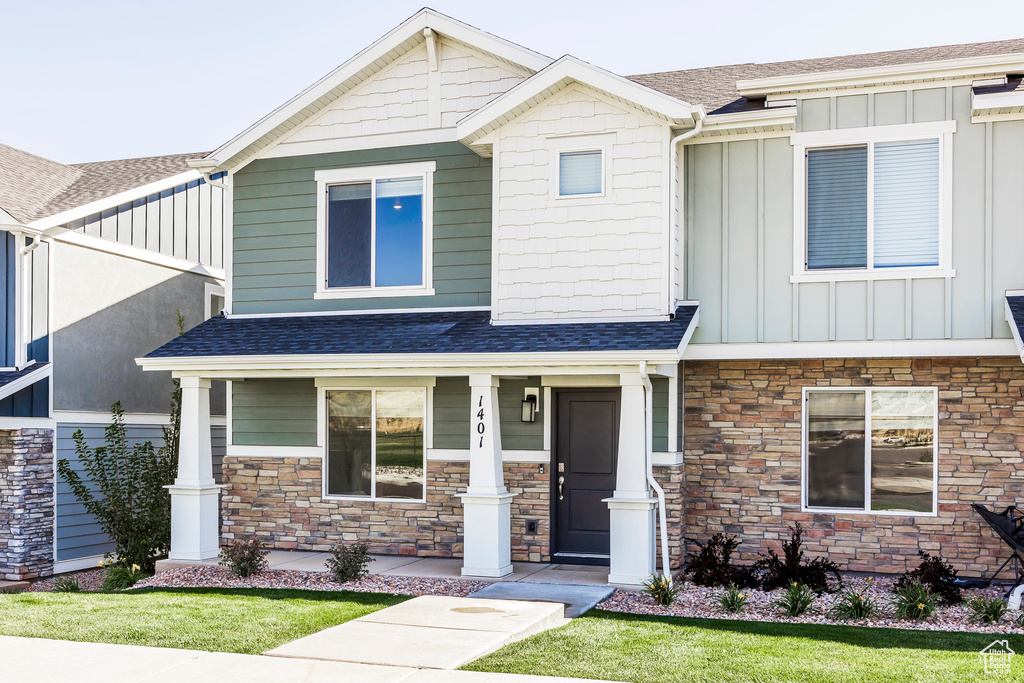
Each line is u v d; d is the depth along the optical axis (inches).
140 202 701.3
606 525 516.7
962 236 463.2
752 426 506.6
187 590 434.3
